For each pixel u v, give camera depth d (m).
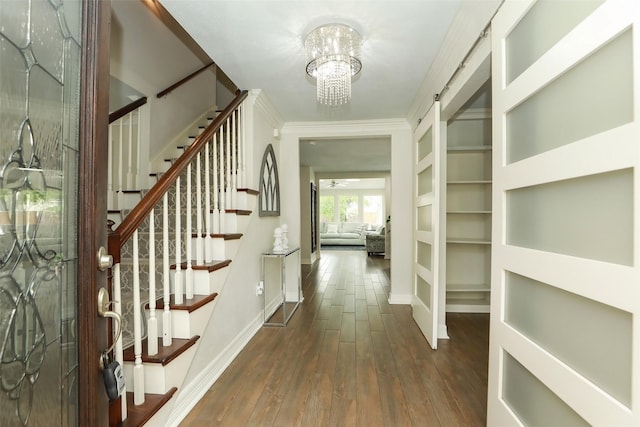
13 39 0.61
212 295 1.85
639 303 0.70
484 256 3.56
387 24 1.75
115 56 2.59
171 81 3.29
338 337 2.70
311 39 1.84
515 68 1.22
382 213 12.53
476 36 1.64
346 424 1.57
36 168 0.67
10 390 0.61
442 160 2.70
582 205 0.89
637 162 0.70
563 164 0.93
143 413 1.29
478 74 1.75
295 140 3.76
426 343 2.57
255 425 1.57
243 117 2.65
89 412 0.77
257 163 2.90
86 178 0.78
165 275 1.57
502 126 1.29
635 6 0.71
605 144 0.79
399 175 3.64
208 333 1.95
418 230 3.01
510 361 1.28
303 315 3.31
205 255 2.08
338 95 2.08
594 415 0.82
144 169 2.89
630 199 0.74
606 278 0.79
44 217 0.69
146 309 1.69
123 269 1.98
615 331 0.78
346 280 5.18
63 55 0.73
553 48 0.98
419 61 2.18
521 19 1.17
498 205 1.33
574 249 0.92
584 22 0.85
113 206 2.60
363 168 7.44
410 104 3.06
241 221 2.45
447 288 3.33
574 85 0.91
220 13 1.66
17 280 0.63
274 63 2.23
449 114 2.49
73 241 0.77
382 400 1.77
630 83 0.73
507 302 1.29
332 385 1.93
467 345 2.53
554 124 1.00
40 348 0.68
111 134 2.63
